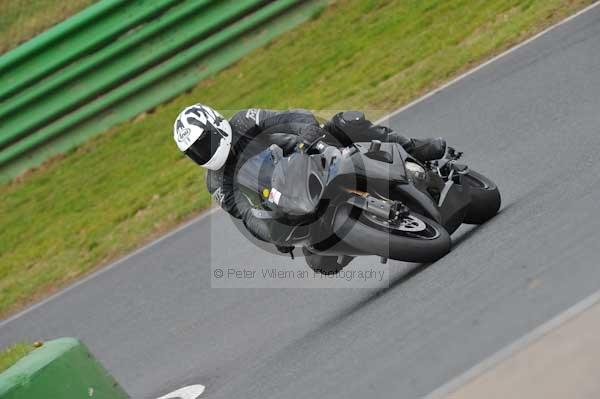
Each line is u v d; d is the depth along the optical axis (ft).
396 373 53.78
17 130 158.81
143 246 115.75
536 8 126.72
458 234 75.10
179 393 70.18
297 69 150.61
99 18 153.89
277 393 60.03
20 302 118.83
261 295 84.99
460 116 105.19
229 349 75.46
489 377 48.24
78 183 152.35
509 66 112.57
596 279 53.47
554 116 91.09
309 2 163.63
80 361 58.59
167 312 91.71
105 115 160.66
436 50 133.28
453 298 60.18
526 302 54.54
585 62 101.86
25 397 55.42
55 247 134.00
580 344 47.34
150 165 146.41
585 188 68.54
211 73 160.15
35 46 153.48
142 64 157.48
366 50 146.82
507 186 79.56
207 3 156.76
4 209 155.33
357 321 65.82
